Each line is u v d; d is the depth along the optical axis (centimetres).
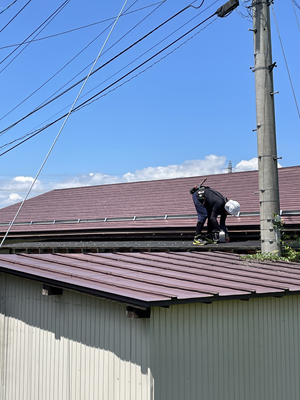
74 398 645
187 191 1895
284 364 704
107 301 613
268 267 916
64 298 686
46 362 702
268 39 1126
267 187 1095
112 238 1762
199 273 750
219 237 1263
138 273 720
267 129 1102
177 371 569
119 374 584
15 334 771
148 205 1872
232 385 628
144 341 554
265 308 692
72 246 1556
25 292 762
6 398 767
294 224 1294
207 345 607
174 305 577
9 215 2262
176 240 1596
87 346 637
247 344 656
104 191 2255
